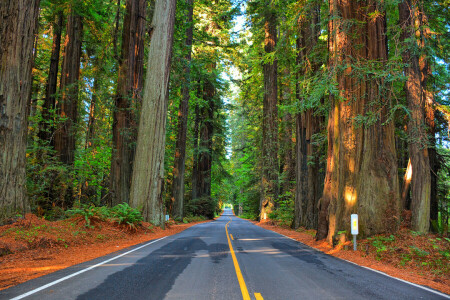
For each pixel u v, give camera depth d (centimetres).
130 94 1816
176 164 3073
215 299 426
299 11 1530
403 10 1088
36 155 1557
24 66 983
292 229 2136
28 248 809
